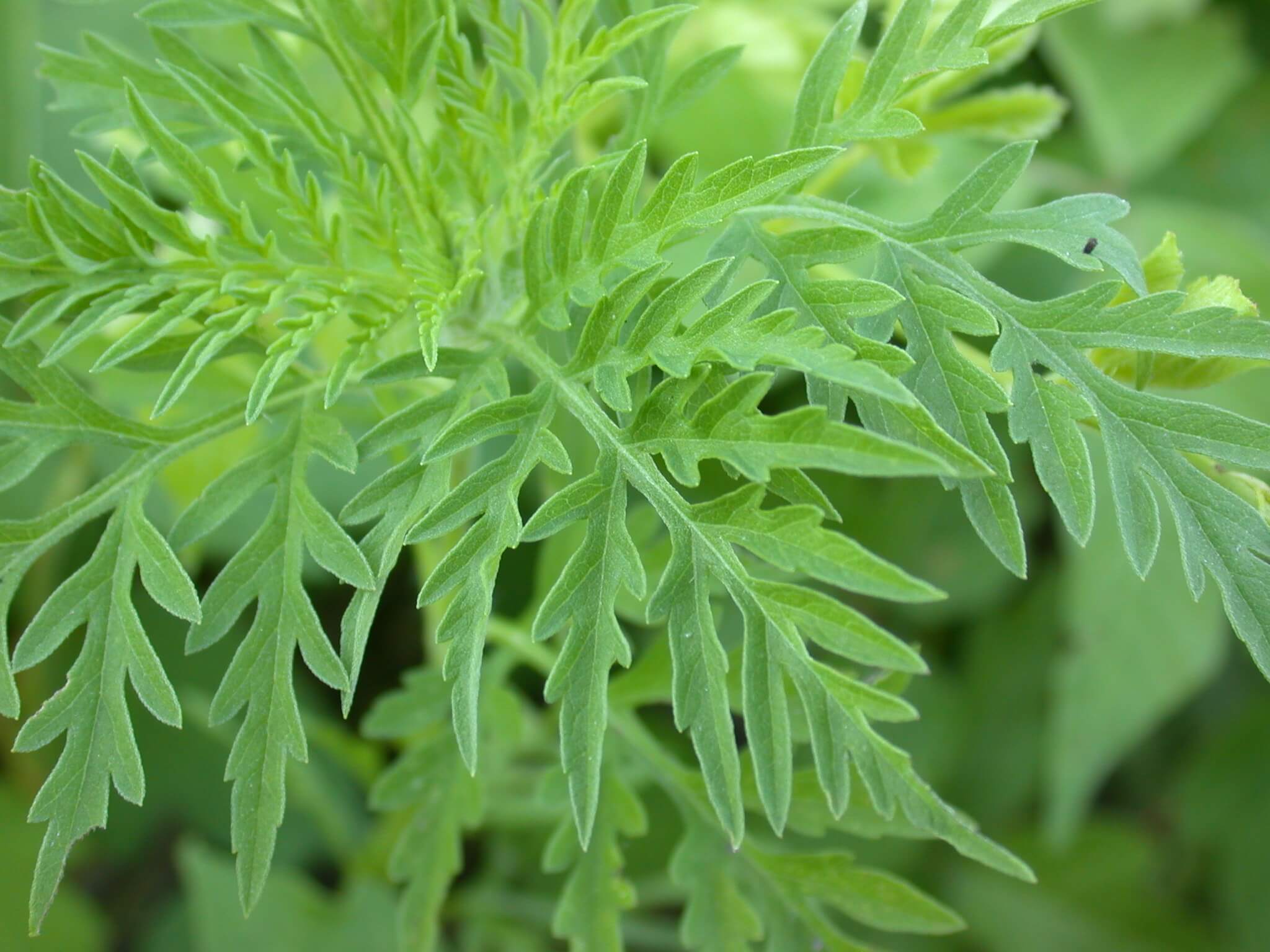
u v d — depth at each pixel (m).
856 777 0.46
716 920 0.46
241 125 0.43
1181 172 0.75
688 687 0.40
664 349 0.41
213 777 0.69
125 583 0.42
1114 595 0.64
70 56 0.45
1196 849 0.75
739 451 0.40
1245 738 0.75
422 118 0.52
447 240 0.45
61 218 0.42
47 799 0.42
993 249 0.70
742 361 0.40
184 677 0.67
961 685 0.74
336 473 0.62
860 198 0.64
